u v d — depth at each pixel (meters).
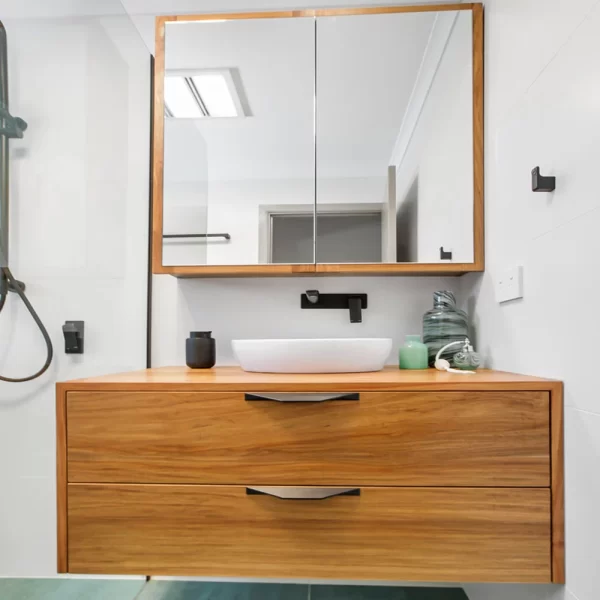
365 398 0.98
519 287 1.12
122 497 1.00
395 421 0.98
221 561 0.98
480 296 1.44
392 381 0.99
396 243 1.48
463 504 0.96
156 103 1.53
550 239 0.97
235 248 1.51
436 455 0.97
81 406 1.01
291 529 0.98
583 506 0.85
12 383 1.60
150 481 1.00
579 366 0.86
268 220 1.52
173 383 1.00
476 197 1.42
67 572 0.99
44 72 1.61
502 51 1.27
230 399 1.00
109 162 1.63
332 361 1.18
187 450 1.00
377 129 1.51
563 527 0.93
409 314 1.62
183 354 1.64
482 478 0.96
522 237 1.12
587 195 0.82
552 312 0.97
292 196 1.52
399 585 1.57
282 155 1.53
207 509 0.99
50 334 1.61
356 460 0.98
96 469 1.00
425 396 0.97
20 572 1.57
